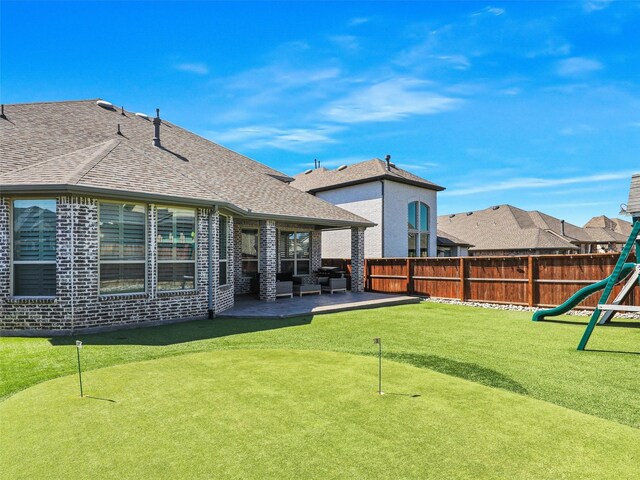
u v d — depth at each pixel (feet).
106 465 11.05
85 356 22.68
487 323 35.83
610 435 13.20
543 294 44.62
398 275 58.75
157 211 33.60
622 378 19.60
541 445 12.43
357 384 18.08
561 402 16.21
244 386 17.60
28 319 29.12
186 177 38.63
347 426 13.60
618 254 39.65
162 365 20.86
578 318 38.88
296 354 23.57
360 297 51.62
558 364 22.13
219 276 40.55
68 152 37.73
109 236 31.12
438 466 11.10
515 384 18.51
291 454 11.68
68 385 17.62
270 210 46.01
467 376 19.70
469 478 10.54
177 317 34.47
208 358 22.41
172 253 34.63
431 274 54.65
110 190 29.45
